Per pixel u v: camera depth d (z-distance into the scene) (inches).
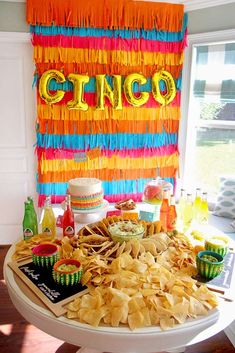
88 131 118.0
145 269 53.6
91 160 120.9
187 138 123.6
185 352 77.5
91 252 59.4
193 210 82.2
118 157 122.6
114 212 83.7
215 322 47.0
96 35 110.3
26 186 124.1
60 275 51.0
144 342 44.1
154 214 81.3
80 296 49.5
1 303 93.4
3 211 125.6
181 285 51.3
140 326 44.6
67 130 116.6
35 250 58.2
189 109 120.3
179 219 81.7
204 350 78.5
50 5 105.7
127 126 120.0
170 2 111.2
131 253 58.6
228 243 69.2
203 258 56.1
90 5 107.6
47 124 115.1
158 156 125.2
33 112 117.8
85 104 113.5
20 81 114.8
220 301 50.4
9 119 117.6
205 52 113.3
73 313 46.2
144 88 118.0
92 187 83.2
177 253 60.5
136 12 110.2
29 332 83.0
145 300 47.7
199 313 47.3
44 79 109.1
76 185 82.5
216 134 118.1
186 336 45.4
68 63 111.3
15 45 111.5
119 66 114.0
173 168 127.0
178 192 128.3
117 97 114.4
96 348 44.9
